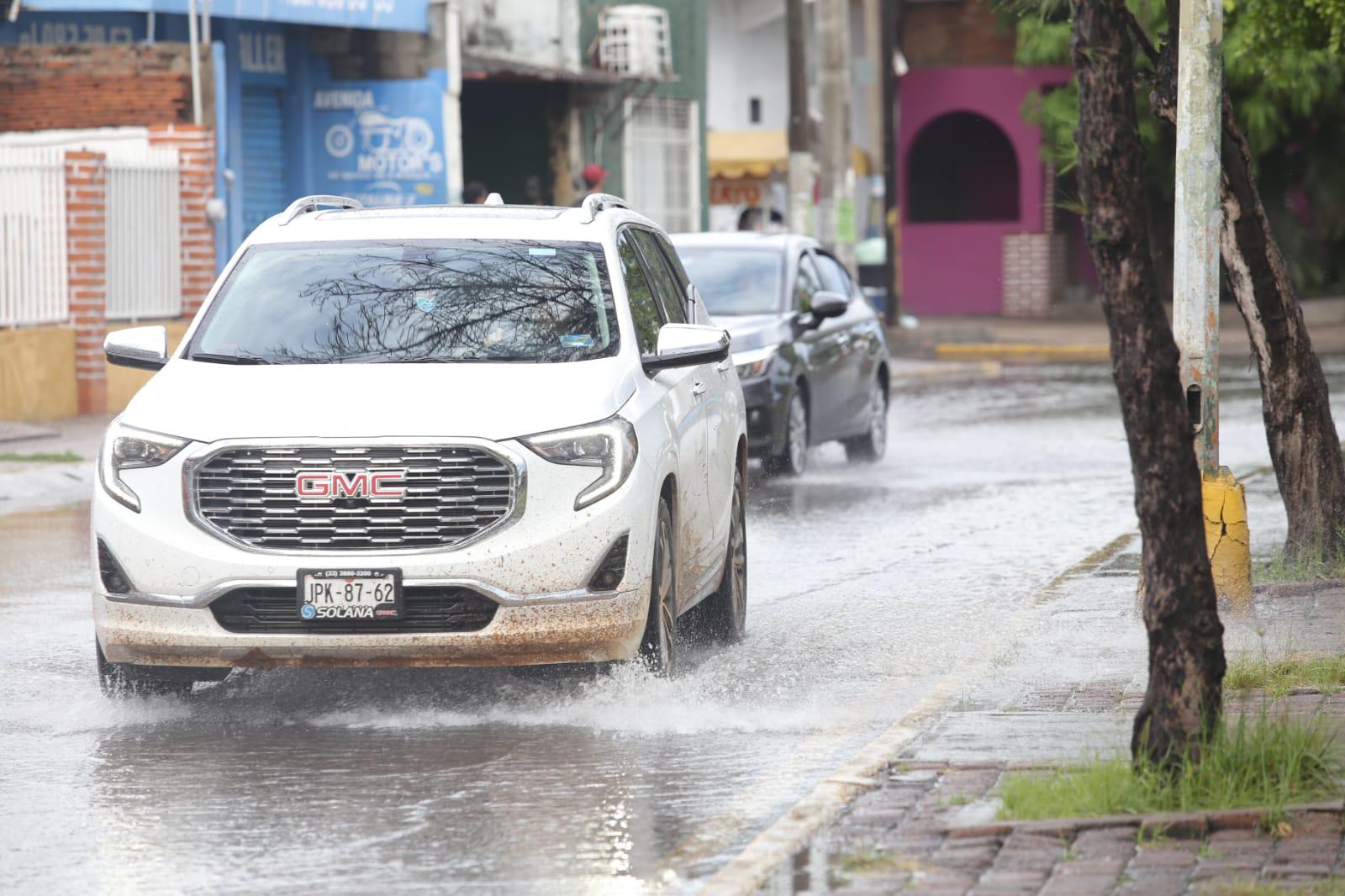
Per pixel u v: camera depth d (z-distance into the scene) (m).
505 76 78.50
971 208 124.44
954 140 124.25
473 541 21.03
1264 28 46.88
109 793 18.59
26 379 56.53
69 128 63.72
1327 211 108.56
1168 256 108.44
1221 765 16.44
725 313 45.94
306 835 17.06
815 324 46.84
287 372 22.64
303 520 21.17
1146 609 16.67
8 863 16.31
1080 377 78.56
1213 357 26.23
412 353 23.28
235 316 24.05
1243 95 101.88
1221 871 14.79
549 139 83.88
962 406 66.19
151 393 22.58
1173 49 27.45
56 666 25.14
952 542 35.84
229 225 65.81
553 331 23.52
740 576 27.05
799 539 36.44
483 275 24.34
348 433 21.23
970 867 15.14
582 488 21.33
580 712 21.75
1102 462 49.22
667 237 29.06
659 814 17.61
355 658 21.17
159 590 21.27
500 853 16.42
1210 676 16.58
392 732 21.00
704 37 91.75
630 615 21.50
